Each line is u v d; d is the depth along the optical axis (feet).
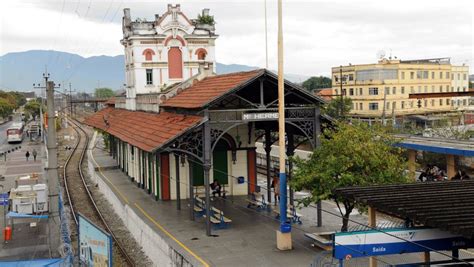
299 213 74.18
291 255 54.95
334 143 55.36
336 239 36.09
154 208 78.89
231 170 87.71
